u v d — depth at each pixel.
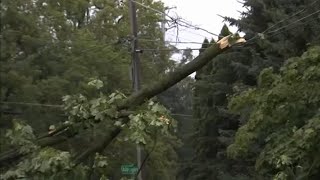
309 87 10.71
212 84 30.30
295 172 9.87
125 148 23.56
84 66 18.55
